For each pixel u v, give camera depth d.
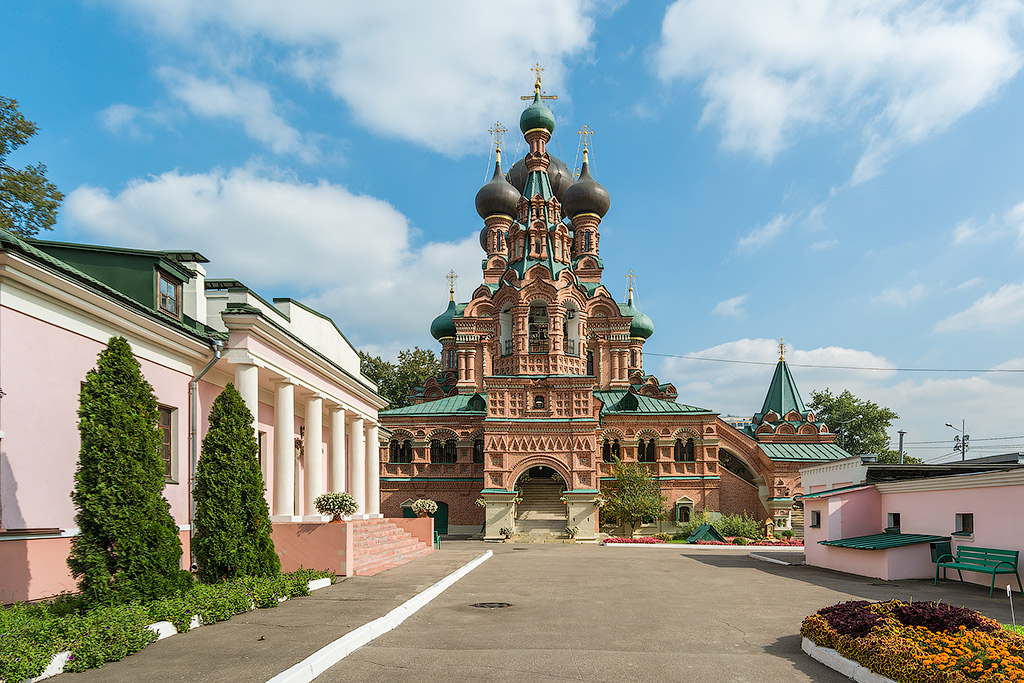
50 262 12.98
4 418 12.54
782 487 49.16
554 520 47.53
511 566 26.59
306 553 20.06
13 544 12.68
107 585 12.01
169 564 12.94
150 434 12.89
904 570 22.17
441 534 50.22
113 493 12.16
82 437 12.20
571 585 20.58
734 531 44.66
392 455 52.03
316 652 10.46
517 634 12.82
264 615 13.77
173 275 18.44
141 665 9.86
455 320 59.25
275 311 21.84
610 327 57.94
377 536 26.97
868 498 26.59
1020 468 18.95
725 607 16.55
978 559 20.33
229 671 9.51
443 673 9.89
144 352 16.69
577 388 46.44
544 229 53.81
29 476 13.12
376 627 12.61
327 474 29.92
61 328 14.02
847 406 82.75
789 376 55.69
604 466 49.91
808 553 28.17
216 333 19.09
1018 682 8.41
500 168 67.19
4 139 30.00
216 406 16.09
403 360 76.12
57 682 9.10
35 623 9.78
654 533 48.09
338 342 28.44
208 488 15.58
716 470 49.09
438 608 15.85
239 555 15.71
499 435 45.81
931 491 23.30
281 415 21.09
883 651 9.66
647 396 54.41
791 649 11.92
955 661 9.10
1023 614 15.75
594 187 63.03
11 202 30.27
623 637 12.70
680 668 10.41
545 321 54.78
